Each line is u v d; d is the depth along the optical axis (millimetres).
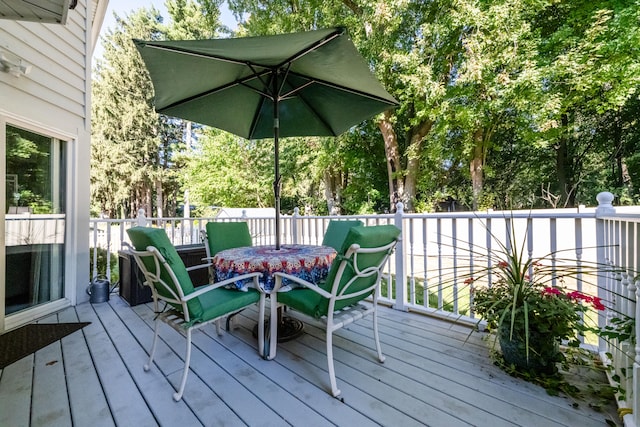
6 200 2779
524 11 6973
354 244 1543
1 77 2637
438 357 2043
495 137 10133
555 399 1577
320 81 2537
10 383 1778
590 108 7727
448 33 7512
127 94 16328
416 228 6113
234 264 2070
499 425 1393
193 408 1537
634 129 9789
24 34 2836
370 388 1692
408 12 8352
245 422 1434
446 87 8211
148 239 1534
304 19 9125
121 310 3123
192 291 1685
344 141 10656
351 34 8391
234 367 1932
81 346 2275
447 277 3930
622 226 1657
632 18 5953
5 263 2713
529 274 2088
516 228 5129
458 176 11539
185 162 16391
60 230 3293
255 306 3188
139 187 17641
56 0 1954
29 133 2984
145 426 1416
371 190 12508
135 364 1988
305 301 1831
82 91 3525
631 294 1516
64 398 1631
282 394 1645
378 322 2684
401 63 7836
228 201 14320
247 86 2514
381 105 2855
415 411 1497
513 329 1785
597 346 2008
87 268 3496
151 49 1905
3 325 2594
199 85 2479
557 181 11484
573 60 6508
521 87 6879
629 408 1383
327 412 1496
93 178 15805
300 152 12070
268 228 5469
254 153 13797
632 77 6078
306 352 2135
